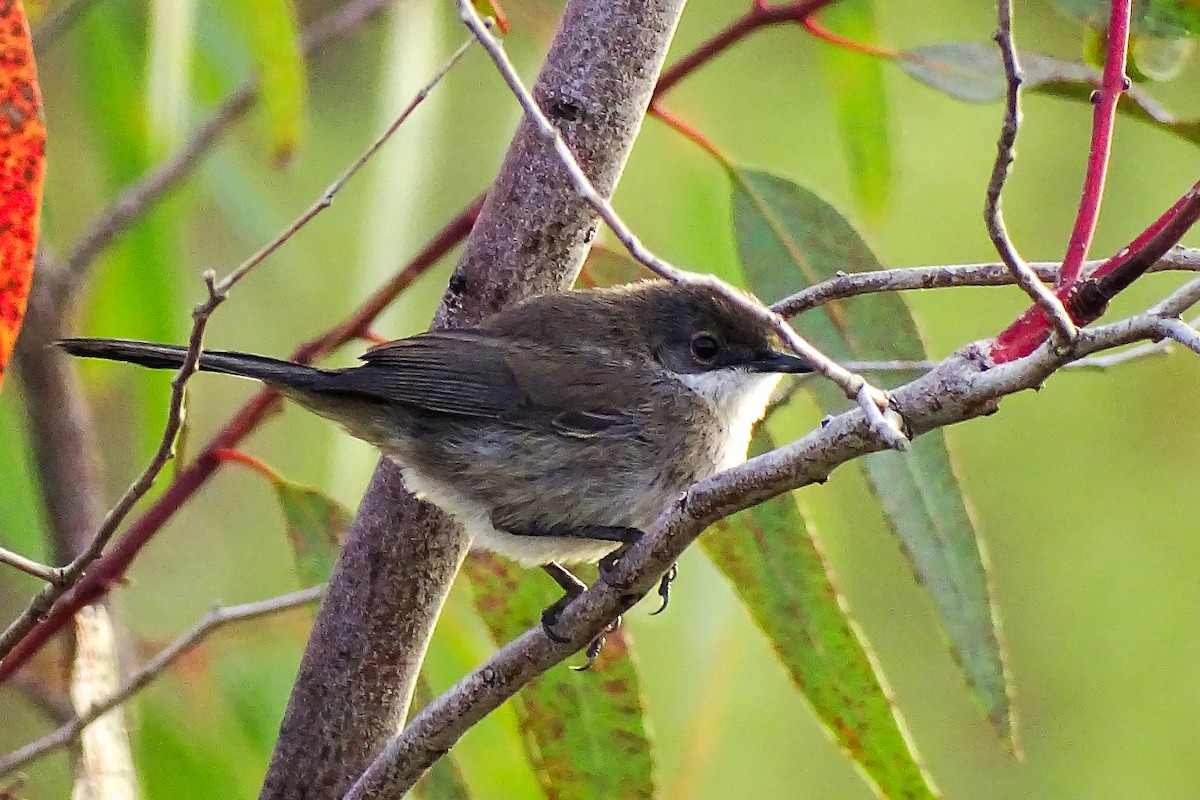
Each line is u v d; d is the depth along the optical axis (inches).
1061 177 540.4
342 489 399.5
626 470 345.7
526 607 354.0
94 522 378.3
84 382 427.8
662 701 395.5
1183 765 547.5
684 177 423.5
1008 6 202.7
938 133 522.3
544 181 291.7
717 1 484.7
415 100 269.7
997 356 214.7
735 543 331.3
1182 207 202.4
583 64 286.8
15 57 281.9
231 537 468.8
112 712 316.8
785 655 330.6
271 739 385.7
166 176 382.6
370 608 295.0
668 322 355.3
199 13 415.5
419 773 266.7
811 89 482.3
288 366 331.6
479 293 299.1
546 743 325.1
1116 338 198.8
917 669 552.7
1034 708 553.3
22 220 281.1
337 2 495.8
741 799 459.2
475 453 337.4
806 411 436.5
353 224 454.0
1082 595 567.8
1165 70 338.0
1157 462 574.6
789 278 354.9
